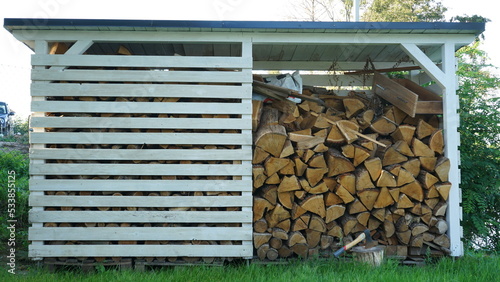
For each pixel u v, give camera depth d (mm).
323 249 5734
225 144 5465
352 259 5305
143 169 5430
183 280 4758
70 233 5383
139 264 5461
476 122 7594
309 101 6184
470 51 8734
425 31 5578
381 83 6320
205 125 5469
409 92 5641
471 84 7668
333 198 5680
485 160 7344
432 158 5695
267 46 6324
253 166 5516
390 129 5953
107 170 5406
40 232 5363
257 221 5570
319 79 7520
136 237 5414
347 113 6195
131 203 5426
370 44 5723
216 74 5504
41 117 5383
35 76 5395
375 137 5879
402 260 5777
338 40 5582
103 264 5422
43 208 5398
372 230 5859
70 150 5395
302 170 5551
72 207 5434
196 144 5484
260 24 5387
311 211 5594
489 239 7422
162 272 5012
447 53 5680
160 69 5758
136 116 5547
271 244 5555
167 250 5441
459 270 5199
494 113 7395
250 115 5492
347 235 5766
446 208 5715
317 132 5707
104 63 5461
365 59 7062
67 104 5406
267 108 6023
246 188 5449
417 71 7254
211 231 5441
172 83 5648
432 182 5637
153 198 5441
